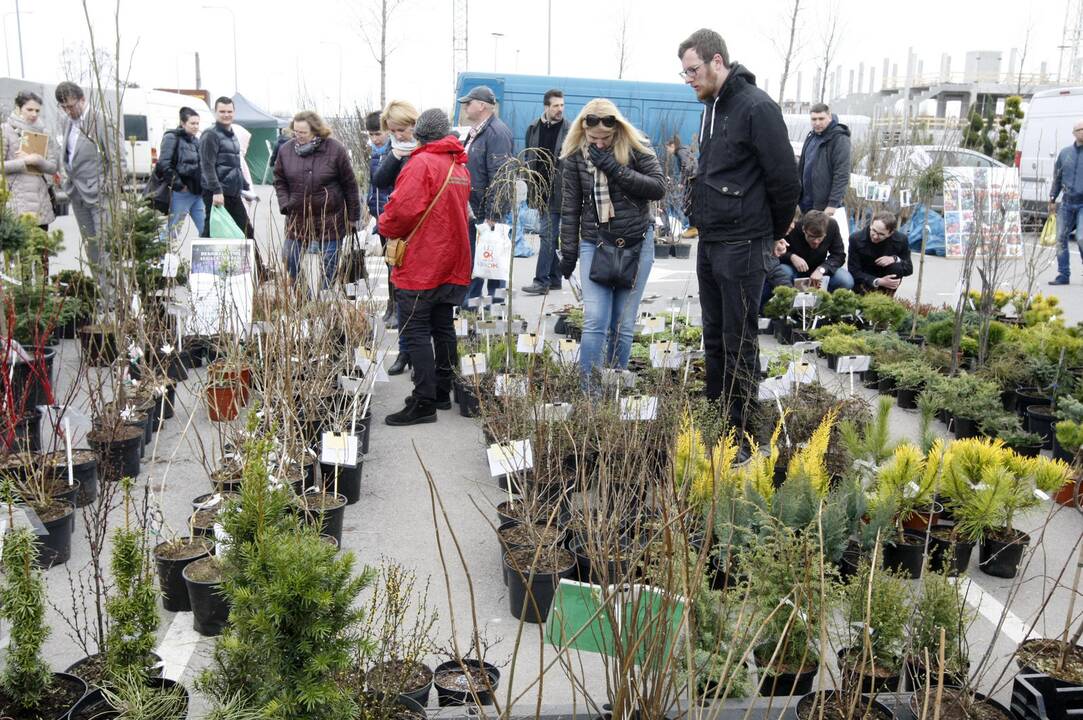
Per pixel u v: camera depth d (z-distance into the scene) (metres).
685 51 4.97
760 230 5.07
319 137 7.44
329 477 4.71
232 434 4.76
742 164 4.99
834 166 9.52
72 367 6.89
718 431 3.90
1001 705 2.80
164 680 2.73
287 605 2.19
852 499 3.96
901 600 2.97
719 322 5.44
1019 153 16.98
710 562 3.51
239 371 4.85
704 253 5.33
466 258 5.97
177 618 3.63
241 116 26.61
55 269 10.88
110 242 6.45
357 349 5.59
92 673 2.83
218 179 10.19
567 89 16.98
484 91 7.94
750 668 2.96
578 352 6.24
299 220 7.49
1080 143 12.06
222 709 2.18
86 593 3.74
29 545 2.61
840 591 3.05
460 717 2.69
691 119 17.48
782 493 3.71
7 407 4.68
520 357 6.18
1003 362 6.59
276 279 5.30
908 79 40.00
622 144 5.47
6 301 5.31
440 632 3.49
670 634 2.52
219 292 6.41
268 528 2.30
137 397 5.63
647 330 7.34
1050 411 6.03
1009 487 3.95
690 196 5.53
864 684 2.90
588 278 5.70
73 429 4.45
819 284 8.66
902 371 6.66
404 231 5.74
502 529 4.07
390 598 2.81
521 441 4.16
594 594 2.65
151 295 7.02
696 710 2.54
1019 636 3.58
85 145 8.56
